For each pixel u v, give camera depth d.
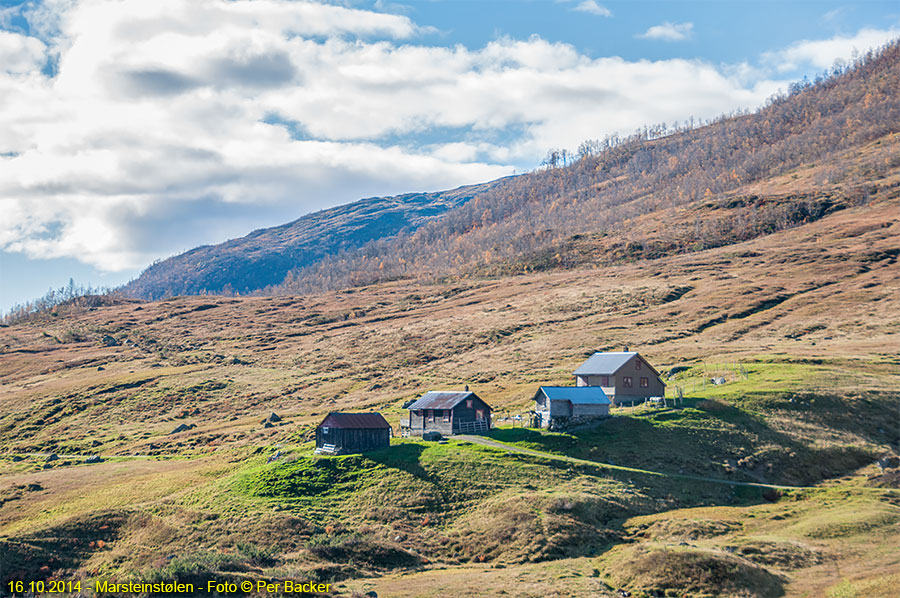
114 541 78.81
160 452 135.12
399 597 59.03
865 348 147.00
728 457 93.06
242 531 76.19
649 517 77.06
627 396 117.00
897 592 55.41
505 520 75.94
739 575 60.41
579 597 57.88
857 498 79.62
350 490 87.00
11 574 70.88
